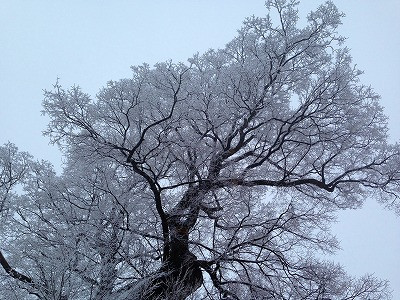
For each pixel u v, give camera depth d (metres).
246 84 9.95
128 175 10.00
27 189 9.89
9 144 10.58
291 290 9.84
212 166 10.29
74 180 9.59
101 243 8.12
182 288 8.58
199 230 10.31
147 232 9.45
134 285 8.23
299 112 10.63
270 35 10.50
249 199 9.73
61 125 9.28
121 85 9.09
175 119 9.58
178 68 9.31
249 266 9.95
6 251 9.05
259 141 10.93
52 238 8.92
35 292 7.21
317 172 10.84
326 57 10.61
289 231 10.35
